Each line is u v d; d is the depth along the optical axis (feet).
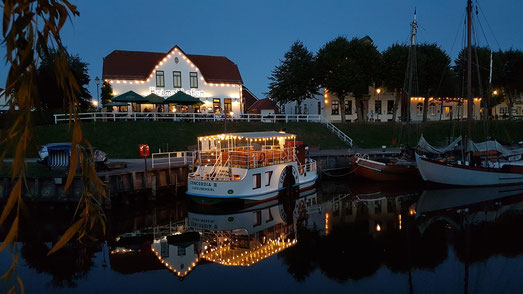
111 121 110.01
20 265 38.86
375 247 45.21
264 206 67.10
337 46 151.94
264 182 67.46
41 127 101.04
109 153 96.53
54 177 61.46
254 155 65.51
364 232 51.34
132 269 38.09
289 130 129.39
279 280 35.58
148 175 69.72
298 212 63.36
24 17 5.53
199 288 33.65
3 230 50.90
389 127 143.95
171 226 54.44
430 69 153.69
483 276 36.78
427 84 158.81
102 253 42.88
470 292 33.37
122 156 95.91
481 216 59.16
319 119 140.15
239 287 34.27
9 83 5.51
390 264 39.88
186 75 134.41
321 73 151.23
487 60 161.17
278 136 71.20
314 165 84.48
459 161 83.87
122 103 114.93
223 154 67.05
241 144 77.97
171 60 131.95
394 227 53.72
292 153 75.36
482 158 94.73
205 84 137.49
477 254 42.73
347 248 44.96
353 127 142.20
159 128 111.04
